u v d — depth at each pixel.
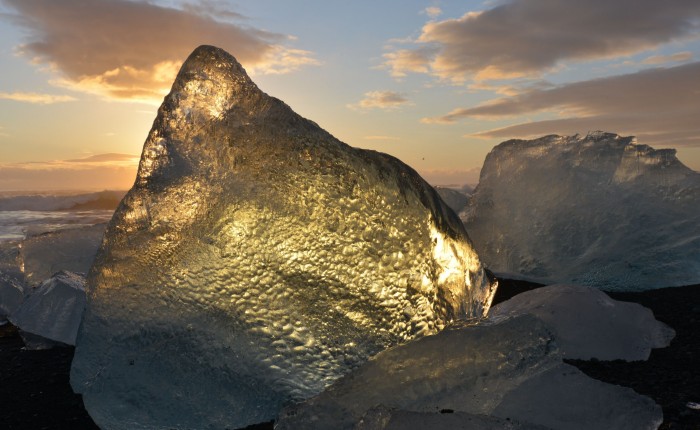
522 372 1.89
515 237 4.78
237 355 2.15
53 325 3.13
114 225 2.27
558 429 1.70
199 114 2.27
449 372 1.89
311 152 2.21
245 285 2.17
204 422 2.07
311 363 2.16
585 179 4.71
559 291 2.76
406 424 1.60
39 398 2.29
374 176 2.22
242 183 2.21
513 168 5.05
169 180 2.25
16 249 4.30
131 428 2.04
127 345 2.18
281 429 1.79
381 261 2.21
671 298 3.59
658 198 4.54
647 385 2.09
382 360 1.98
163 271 2.20
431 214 2.27
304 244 2.19
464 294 2.41
